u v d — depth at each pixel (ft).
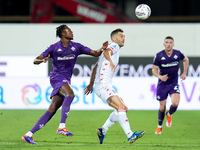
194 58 140.77
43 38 149.89
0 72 142.10
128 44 149.38
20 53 149.89
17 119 123.85
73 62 84.12
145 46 149.38
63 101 83.92
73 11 195.93
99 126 114.32
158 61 103.14
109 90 78.07
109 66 79.30
